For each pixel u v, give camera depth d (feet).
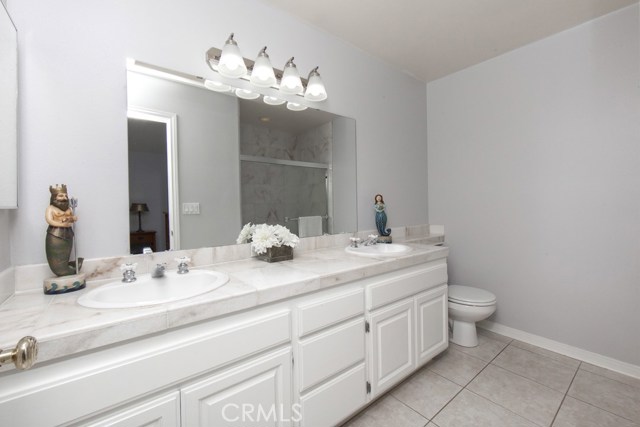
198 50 4.75
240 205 5.25
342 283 4.40
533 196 7.04
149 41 4.28
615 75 5.86
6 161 3.03
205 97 4.85
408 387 5.57
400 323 5.28
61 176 3.66
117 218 4.04
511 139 7.36
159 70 4.35
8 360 1.76
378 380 4.87
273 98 5.69
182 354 2.87
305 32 6.12
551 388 5.47
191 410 2.94
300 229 6.15
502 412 4.87
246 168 5.34
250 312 3.42
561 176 6.60
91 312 2.74
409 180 8.55
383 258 5.29
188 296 3.11
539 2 5.55
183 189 4.62
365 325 4.70
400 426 4.61
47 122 3.56
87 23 3.81
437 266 6.15
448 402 5.14
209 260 4.83
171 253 4.46
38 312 2.76
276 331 3.56
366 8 5.67
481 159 7.95
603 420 4.64
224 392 3.18
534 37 6.75
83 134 3.79
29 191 3.47
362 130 7.30
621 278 5.89
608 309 6.06
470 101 8.13
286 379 3.67
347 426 4.62
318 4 5.56
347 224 7.00
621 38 5.77
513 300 7.46
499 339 7.45
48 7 3.57
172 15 4.48
